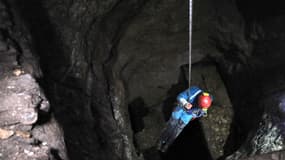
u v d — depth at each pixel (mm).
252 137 5312
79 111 4551
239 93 6852
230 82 7309
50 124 3211
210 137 7152
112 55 6371
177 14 6305
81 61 5258
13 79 3213
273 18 5613
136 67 7332
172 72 7797
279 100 5125
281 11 5484
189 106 4387
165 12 6152
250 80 6285
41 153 2732
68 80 4777
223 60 7375
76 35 5078
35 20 4430
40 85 3529
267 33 5801
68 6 4781
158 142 5402
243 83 6609
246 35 6207
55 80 4457
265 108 5344
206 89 7758
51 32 4625
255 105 5887
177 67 7766
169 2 5902
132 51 6855
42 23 4508
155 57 7348
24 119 2818
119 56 6641
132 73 7402
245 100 6445
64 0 4699
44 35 4512
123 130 5914
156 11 6066
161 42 6965
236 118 6969
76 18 4992
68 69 4840
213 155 6895
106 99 5824
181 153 7066
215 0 6156
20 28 4051
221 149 6945
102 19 5543
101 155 4340
